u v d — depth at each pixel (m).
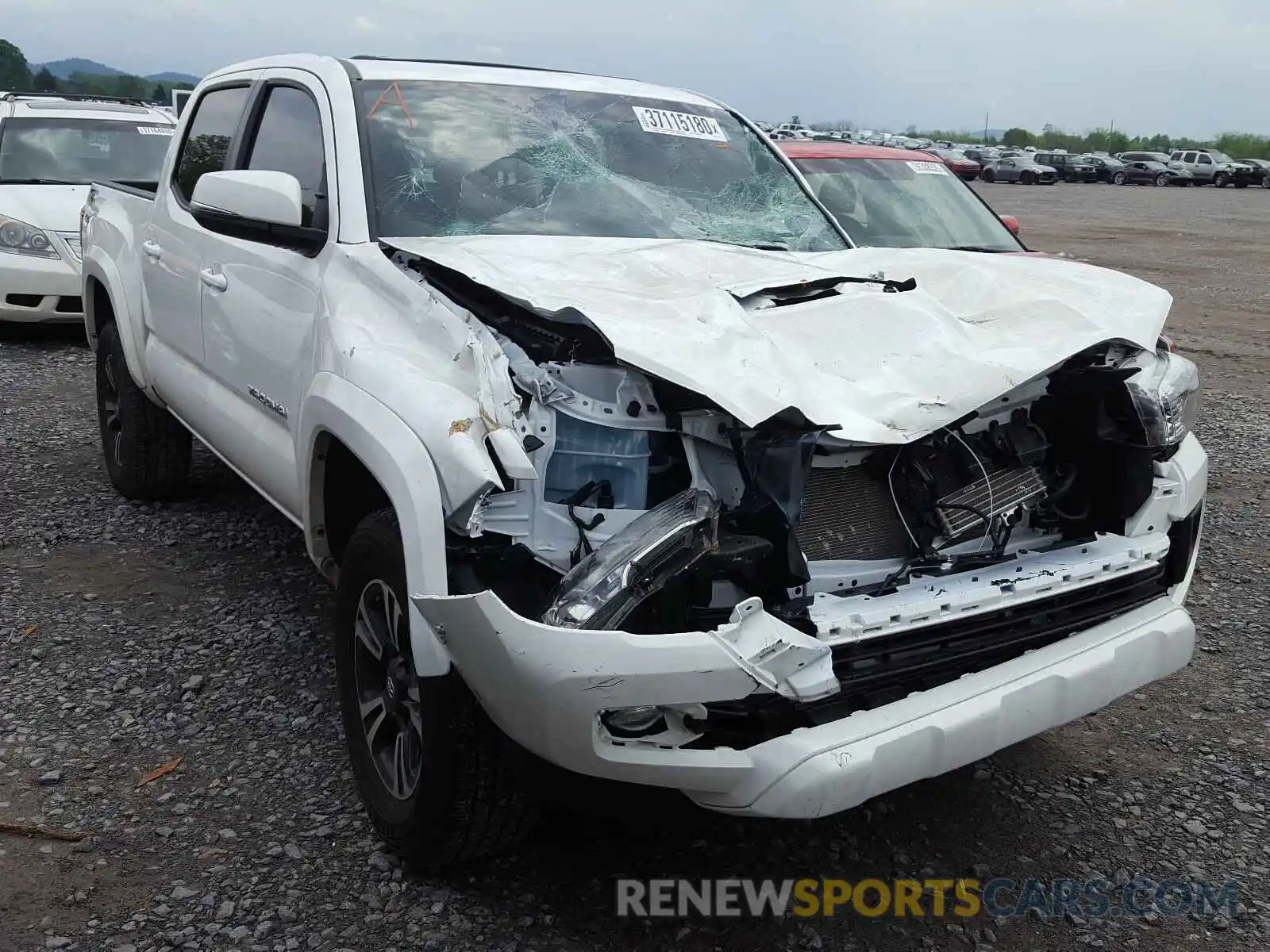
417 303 3.04
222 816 3.20
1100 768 3.71
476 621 2.41
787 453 2.58
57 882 2.89
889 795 3.52
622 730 2.51
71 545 5.23
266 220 3.58
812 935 2.85
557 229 3.78
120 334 5.31
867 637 2.62
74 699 3.82
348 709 3.20
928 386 2.87
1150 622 3.10
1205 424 8.52
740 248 3.88
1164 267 18.95
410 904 2.88
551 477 2.62
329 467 3.35
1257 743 3.87
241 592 4.75
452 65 4.36
